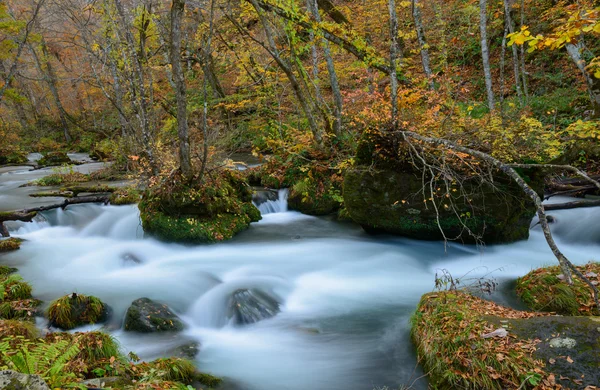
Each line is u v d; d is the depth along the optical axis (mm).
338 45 11727
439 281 5934
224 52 15484
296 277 7594
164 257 8875
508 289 6309
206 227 9445
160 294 6789
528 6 17109
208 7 9875
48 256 8945
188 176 9469
